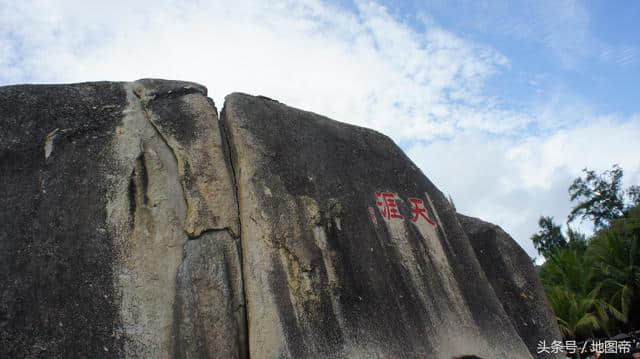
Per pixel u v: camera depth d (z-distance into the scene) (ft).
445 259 13.15
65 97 10.91
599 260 47.24
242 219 10.85
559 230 76.13
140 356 8.74
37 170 9.78
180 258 9.88
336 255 11.28
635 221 46.70
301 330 9.80
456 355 11.36
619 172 75.97
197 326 9.37
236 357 9.44
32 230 9.15
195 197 10.60
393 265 12.05
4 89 10.51
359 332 10.44
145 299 9.26
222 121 12.67
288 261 10.55
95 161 10.28
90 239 9.42
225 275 10.09
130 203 10.07
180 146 11.08
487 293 13.16
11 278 8.62
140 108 11.40
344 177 12.91
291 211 11.25
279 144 12.25
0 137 9.85
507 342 12.35
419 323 11.39
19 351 8.11
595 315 43.39
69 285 8.89
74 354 8.37
